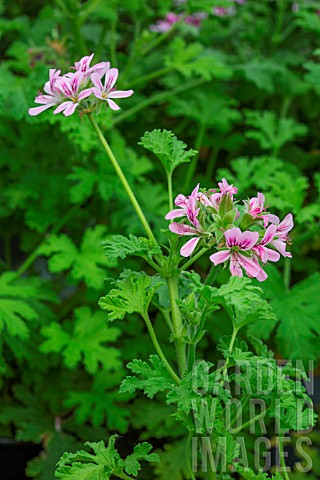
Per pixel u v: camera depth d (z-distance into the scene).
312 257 1.11
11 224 1.03
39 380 0.94
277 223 0.55
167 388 0.56
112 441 0.60
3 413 0.91
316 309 0.82
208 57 1.03
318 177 0.91
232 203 0.55
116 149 0.92
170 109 1.07
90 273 0.86
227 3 1.02
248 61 1.18
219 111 1.07
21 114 0.84
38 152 1.01
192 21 1.20
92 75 0.58
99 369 0.94
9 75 0.88
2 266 1.02
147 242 0.58
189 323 0.56
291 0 1.22
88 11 0.94
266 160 0.92
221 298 0.54
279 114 1.21
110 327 0.95
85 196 0.95
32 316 0.85
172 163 0.62
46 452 0.88
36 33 1.08
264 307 0.58
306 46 1.22
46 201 0.95
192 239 0.54
